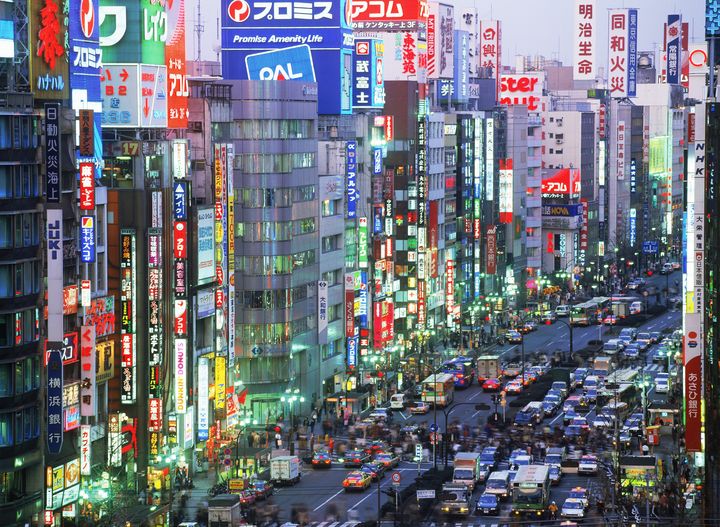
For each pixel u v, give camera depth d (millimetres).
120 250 197250
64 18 179000
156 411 197500
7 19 168750
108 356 192000
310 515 185250
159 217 199125
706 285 196875
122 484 189375
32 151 163125
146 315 197875
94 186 183000
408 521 181250
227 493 188875
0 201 159125
